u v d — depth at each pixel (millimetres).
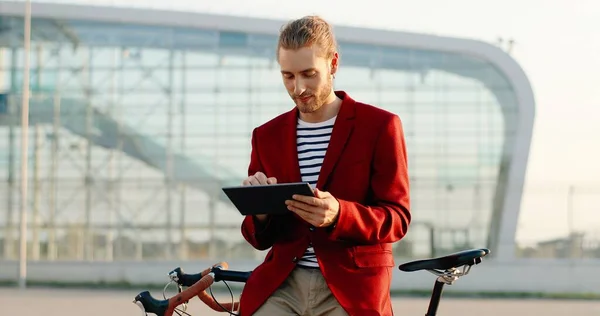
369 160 4223
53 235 34719
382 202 4188
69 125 34969
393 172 4211
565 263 31891
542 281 31797
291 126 4340
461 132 35188
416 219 34938
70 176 34875
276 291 4246
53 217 34750
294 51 4008
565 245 33312
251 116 34875
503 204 34281
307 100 4082
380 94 35250
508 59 34969
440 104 35219
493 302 23781
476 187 34875
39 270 32625
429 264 4141
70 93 35031
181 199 34750
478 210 34781
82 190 34781
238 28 34500
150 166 34875
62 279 32531
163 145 34875
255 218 4250
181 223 34625
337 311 4164
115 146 34875
